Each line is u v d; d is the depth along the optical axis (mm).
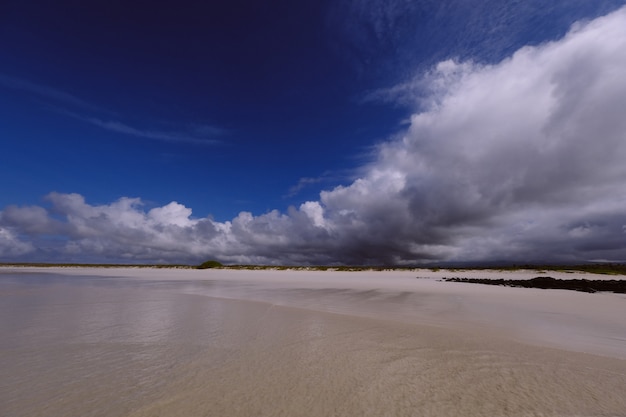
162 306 13422
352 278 36688
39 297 16203
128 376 5645
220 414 4352
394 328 9531
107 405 4562
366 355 6938
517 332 9344
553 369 6188
